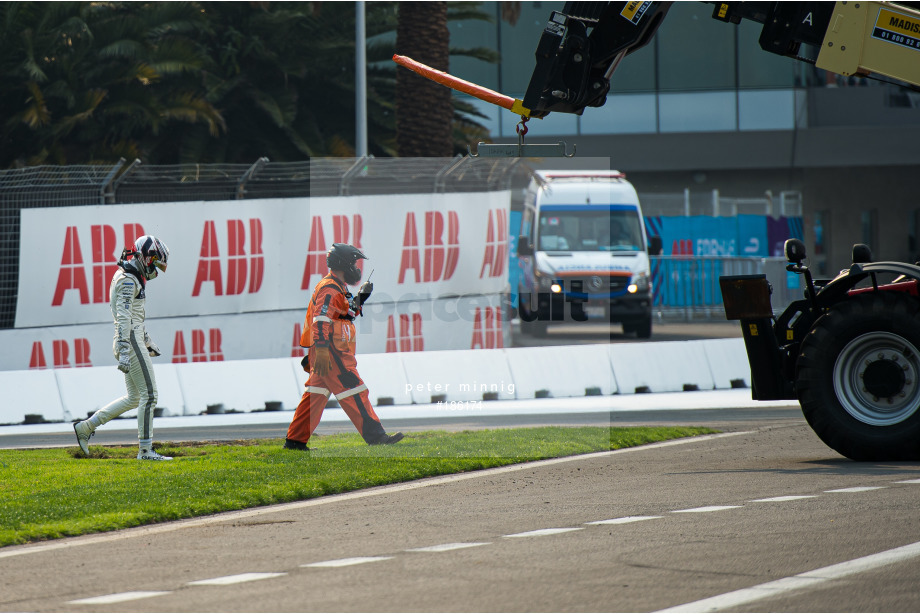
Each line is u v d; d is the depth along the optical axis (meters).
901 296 35.00
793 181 146.38
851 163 143.25
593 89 36.69
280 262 69.50
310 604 19.81
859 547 23.28
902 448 34.78
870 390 35.34
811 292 37.53
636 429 46.69
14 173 66.06
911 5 39.66
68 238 64.94
